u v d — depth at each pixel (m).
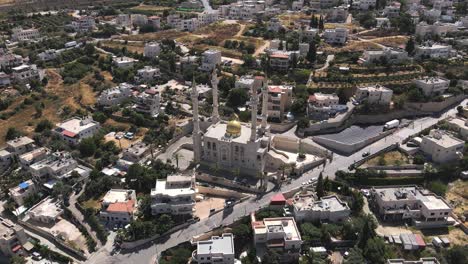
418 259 126.25
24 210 149.62
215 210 147.12
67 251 133.12
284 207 145.00
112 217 141.00
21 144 174.88
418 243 129.88
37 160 167.50
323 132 194.75
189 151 185.62
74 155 173.25
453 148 168.38
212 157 171.75
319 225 138.38
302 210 138.00
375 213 147.00
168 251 128.38
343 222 137.38
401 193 147.00
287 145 181.88
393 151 179.88
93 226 139.88
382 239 130.62
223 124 181.00
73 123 193.75
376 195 148.50
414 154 176.75
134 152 171.88
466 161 165.75
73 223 144.25
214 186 160.50
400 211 142.62
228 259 123.12
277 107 198.75
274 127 196.38
